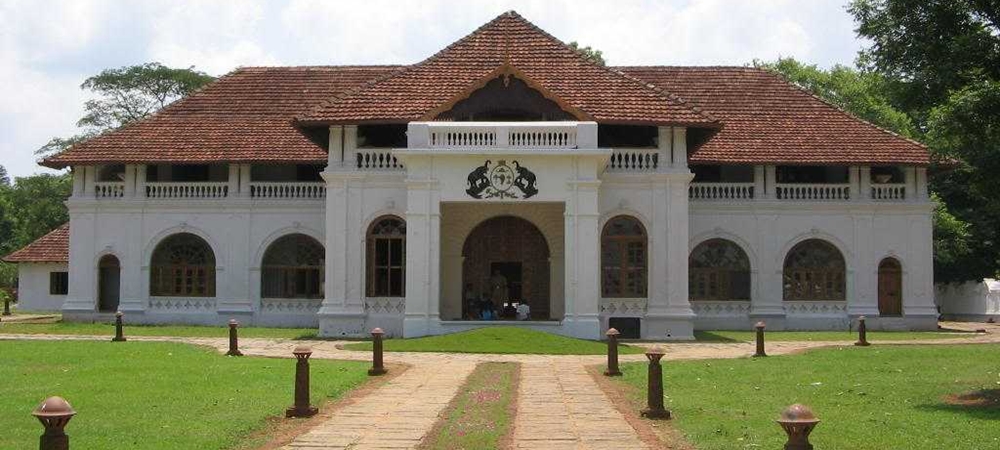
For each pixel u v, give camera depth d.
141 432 13.83
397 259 34.78
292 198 40.88
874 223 40.84
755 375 21.45
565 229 32.12
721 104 43.62
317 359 24.94
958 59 18.75
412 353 27.12
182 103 43.97
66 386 18.62
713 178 41.75
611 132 35.88
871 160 40.19
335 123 34.25
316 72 46.28
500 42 37.22
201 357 24.61
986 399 17.61
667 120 33.91
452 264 36.00
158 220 41.22
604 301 34.34
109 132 42.31
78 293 41.41
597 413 16.23
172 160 40.38
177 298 41.06
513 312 36.16
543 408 16.78
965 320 53.19
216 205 40.97
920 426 14.73
